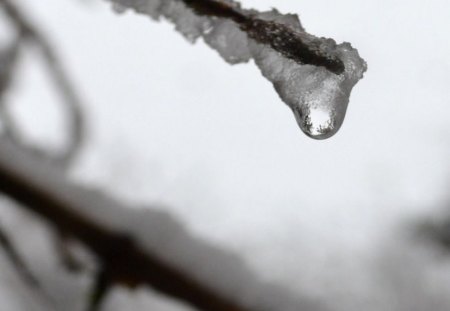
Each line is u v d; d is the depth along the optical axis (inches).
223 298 6.0
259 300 6.1
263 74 5.1
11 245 7.9
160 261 6.0
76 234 6.1
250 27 5.1
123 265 6.0
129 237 6.1
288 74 5.1
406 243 17.6
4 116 10.9
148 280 6.1
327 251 17.5
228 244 17.3
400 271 17.2
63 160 11.3
